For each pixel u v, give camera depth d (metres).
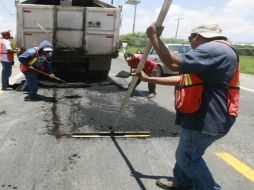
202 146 3.05
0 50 9.51
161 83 3.45
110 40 10.73
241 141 5.64
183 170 3.25
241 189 3.85
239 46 51.28
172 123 6.46
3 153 4.73
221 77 2.85
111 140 5.38
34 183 3.82
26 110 7.23
